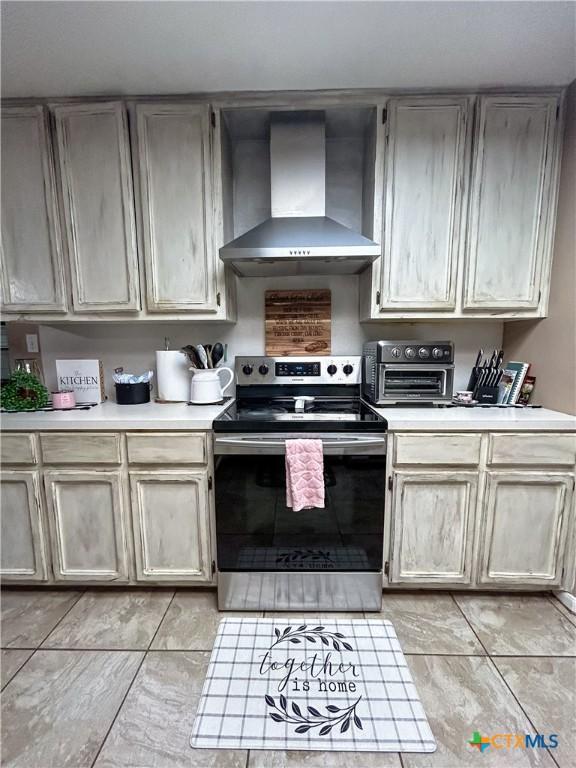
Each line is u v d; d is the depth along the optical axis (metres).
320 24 1.28
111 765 1.04
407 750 1.07
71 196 1.73
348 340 2.15
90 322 1.87
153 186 1.71
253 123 1.84
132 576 1.66
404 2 1.19
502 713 1.17
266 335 2.13
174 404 1.92
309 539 1.56
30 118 1.69
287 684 1.26
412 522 1.59
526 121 1.64
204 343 2.17
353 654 1.38
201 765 1.04
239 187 2.05
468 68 1.50
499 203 1.69
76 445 1.59
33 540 1.65
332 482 1.53
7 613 1.59
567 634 1.48
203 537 1.61
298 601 1.60
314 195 1.75
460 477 1.56
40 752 1.07
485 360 2.12
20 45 1.35
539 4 1.20
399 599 1.67
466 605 1.63
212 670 1.32
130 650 1.41
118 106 1.66
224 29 1.29
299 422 1.50
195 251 1.75
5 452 1.60
